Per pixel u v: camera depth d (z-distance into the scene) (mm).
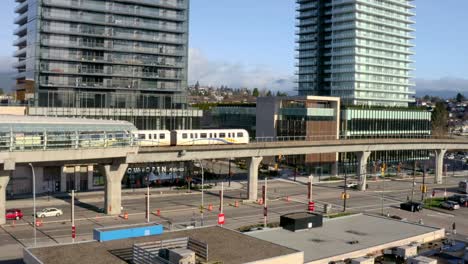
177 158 88438
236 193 103812
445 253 59531
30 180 97188
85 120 80750
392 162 171750
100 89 123375
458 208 94625
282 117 155375
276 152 101125
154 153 85625
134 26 125750
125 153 77812
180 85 134875
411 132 179125
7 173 69250
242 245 46594
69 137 71688
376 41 196500
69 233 65875
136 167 111562
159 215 79062
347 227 66750
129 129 80812
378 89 198250
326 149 111250
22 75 126500
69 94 118812
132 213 80250
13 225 70000
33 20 117750
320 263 51094
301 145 105500
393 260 55719
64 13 116938
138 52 127438
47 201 89188
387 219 72812
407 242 61312
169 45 132750
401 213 88375
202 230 52625
